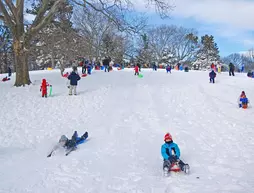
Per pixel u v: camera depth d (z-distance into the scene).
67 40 25.34
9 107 16.08
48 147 10.16
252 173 6.77
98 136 11.13
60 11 24.05
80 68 41.75
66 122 13.58
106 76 30.34
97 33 38.38
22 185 6.60
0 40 39.31
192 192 5.80
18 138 11.29
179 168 7.12
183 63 82.12
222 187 5.96
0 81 25.17
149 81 27.17
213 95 20.19
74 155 8.98
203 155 8.53
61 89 21.59
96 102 17.78
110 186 6.51
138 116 14.37
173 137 10.75
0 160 8.50
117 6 19.86
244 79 28.69
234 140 9.88
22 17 21.77
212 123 12.66
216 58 89.00
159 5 20.28
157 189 6.18
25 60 22.06
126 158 8.61
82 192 6.23
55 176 7.16
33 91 20.36
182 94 20.30
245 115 14.03
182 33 80.75
